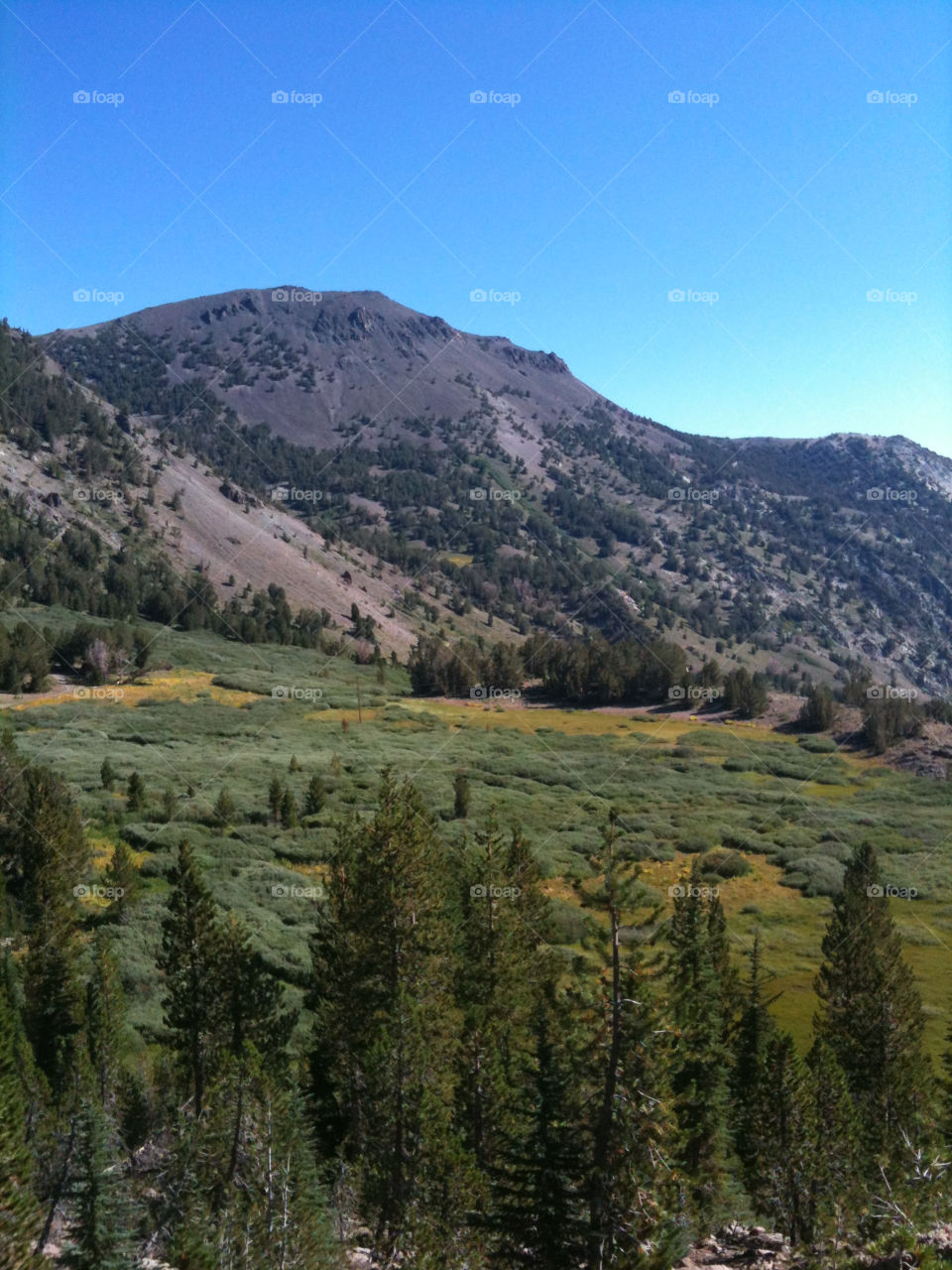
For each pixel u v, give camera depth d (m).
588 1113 19.22
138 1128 24.64
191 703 111.44
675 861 64.62
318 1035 30.69
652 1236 18.83
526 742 100.44
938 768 88.00
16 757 56.94
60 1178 16.12
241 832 62.72
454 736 103.25
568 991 20.22
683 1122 25.86
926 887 60.41
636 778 86.19
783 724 108.94
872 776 88.56
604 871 20.22
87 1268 14.91
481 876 35.53
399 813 32.72
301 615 188.38
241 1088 20.88
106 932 42.97
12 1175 14.84
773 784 85.44
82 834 50.28
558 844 65.44
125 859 47.78
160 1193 19.11
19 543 168.00
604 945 19.97
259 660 148.88
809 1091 24.91
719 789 82.75
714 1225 23.48
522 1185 19.61
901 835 71.12
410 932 30.83
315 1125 28.23
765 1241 21.50
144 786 65.62
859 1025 33.34
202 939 30.61
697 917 33.69
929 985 45.84
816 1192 23.09
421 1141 21.31
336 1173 24.89
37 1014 32.62
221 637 161.25
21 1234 14.36
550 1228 19.12
